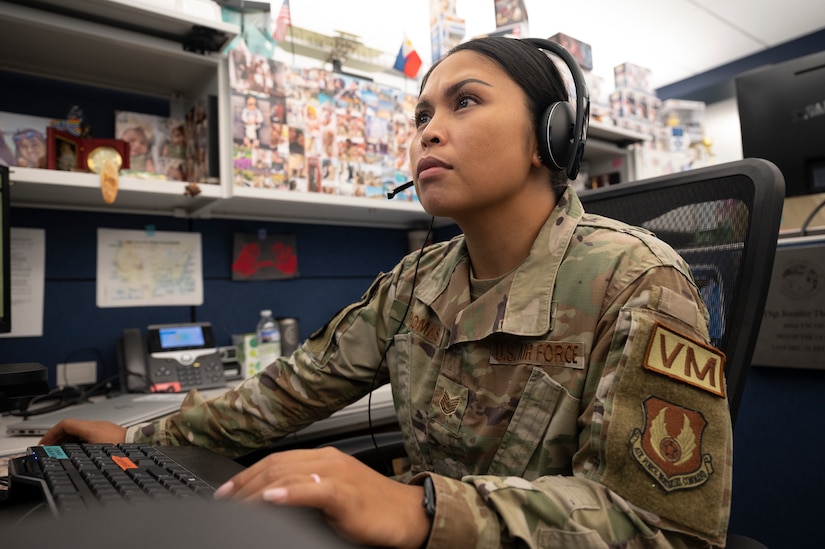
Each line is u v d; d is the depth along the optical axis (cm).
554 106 55
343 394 72
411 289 70
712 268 61
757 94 131
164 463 51
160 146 126
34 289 115
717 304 59
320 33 147
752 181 61
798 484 99
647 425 40
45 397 105
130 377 114
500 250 58
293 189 123
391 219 164
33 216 116
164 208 130
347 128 132
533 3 270
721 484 39
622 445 40
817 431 97
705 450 40
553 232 56
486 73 53
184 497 38
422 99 56
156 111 131
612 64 344
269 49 135
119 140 113
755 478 105
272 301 147
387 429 119
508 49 55
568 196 59
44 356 115
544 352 51
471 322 56
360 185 134
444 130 52
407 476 65
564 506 36
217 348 127
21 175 94
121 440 67
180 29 108
